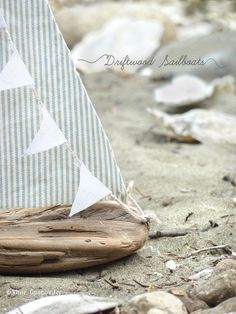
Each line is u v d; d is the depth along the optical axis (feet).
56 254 2.37
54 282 2.35
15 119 2.42
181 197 3.04
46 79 2.42
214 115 4.12
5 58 2.41
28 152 2.41
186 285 2.33
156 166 3.46
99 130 2.44
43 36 2.42
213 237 2.66
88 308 2.14
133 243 2.43
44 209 2.49
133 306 2.14
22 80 2.40
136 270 2.44
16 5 2.41
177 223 2.78
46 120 2.41
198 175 3.32
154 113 4.14
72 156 2.43
